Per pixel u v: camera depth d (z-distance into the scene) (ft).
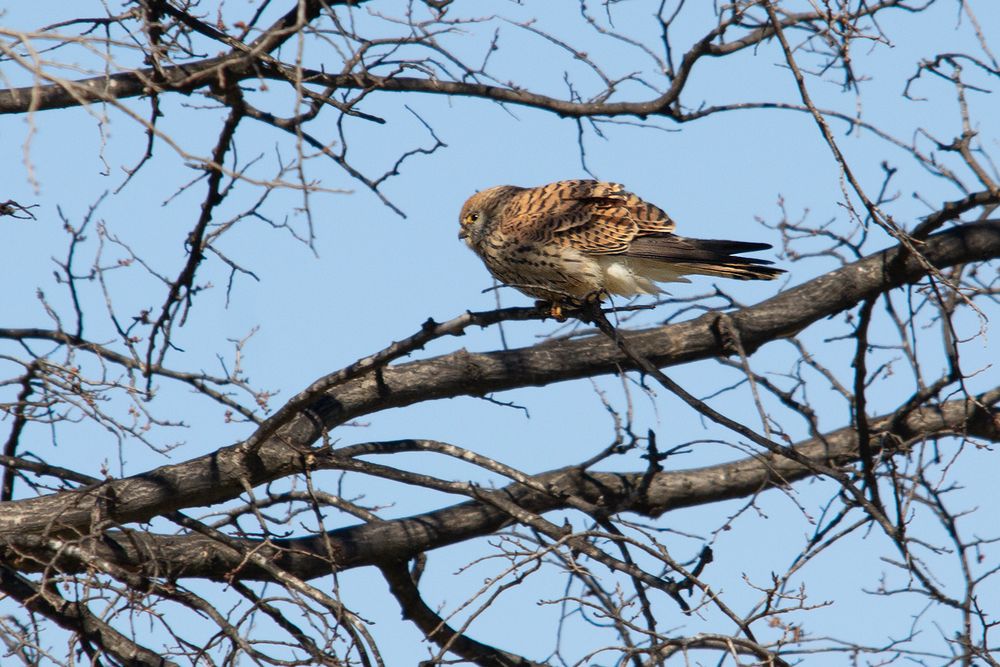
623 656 29.35
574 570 28.55
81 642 30.04
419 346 31.17
